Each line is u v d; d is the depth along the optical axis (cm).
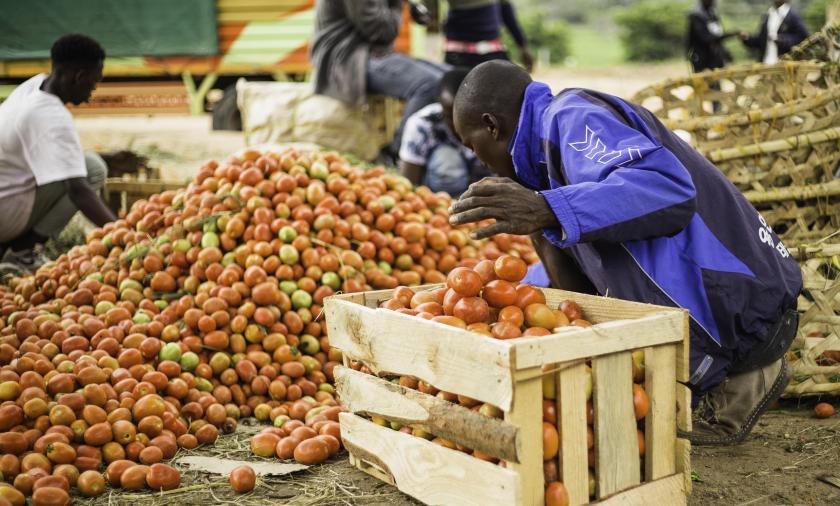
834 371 343
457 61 757
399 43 957
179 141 1163
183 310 365
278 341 357
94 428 289
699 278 270
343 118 682
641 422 250
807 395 354
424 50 985
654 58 3219
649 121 277
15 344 342
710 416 305
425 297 273
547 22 4841
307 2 987
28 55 988
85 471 279
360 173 432
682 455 251
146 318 360
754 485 279
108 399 304
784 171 402
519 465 221
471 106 290
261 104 704
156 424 302
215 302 356
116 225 427
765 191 404
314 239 384
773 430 330
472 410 234
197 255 383
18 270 490
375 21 663
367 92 691
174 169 919
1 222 504
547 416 231
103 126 1339
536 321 254
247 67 1009
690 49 1067
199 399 333
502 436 220
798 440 318
